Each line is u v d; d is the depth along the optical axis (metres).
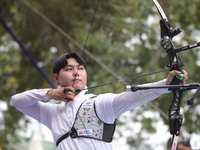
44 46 29.78
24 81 32.09
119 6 28.69
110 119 11.38
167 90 10.76
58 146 11.56
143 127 33.53
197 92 10.83
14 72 32.41
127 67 31.80
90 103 11.56
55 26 26.03
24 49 23.20
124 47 30.72
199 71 31.77
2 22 23.72
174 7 32.12
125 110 11.27
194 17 32.62
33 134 31.06
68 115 11.66
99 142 11.26
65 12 28.75
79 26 28.98
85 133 11.31
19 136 37.34
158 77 30.84
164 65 32.25
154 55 32.50
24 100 12.10
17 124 34.12
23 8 28.97
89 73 30.25
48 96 11.97
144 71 31.34
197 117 32.62
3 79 33.19
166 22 11.11
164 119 32.62
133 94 11.03
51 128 12.02
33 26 29.14
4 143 33.94
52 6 28.67
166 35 11.10
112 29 28.98
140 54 32.25
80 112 11.53
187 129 32.69
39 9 28.77
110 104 11.28
